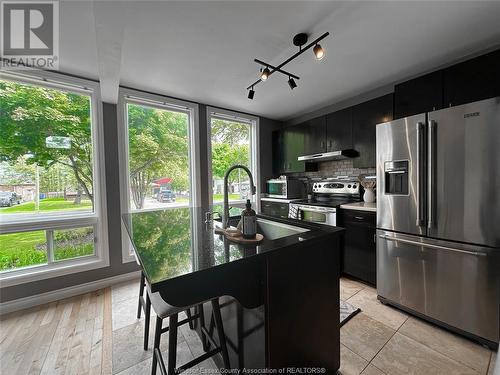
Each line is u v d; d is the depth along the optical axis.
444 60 2.18
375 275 2.33
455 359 1.45
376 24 1.66
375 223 2.31
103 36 1.42
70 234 2.46
